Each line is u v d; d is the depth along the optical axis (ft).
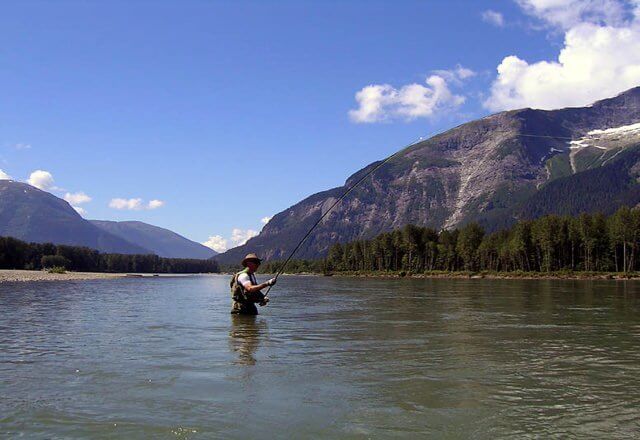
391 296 90.99
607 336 34.35
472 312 53.78
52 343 31.91
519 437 14.74
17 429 15.56
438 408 17.38
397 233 459.73
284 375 22.31
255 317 48.88
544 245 376.27
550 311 55.21
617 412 16.90
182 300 80.74
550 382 20.95
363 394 19.12
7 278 210.18
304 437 14.79
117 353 27.99
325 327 39.83
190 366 24.30
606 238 368.89
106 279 282.97
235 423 15.97
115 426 15.75
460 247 429.38
